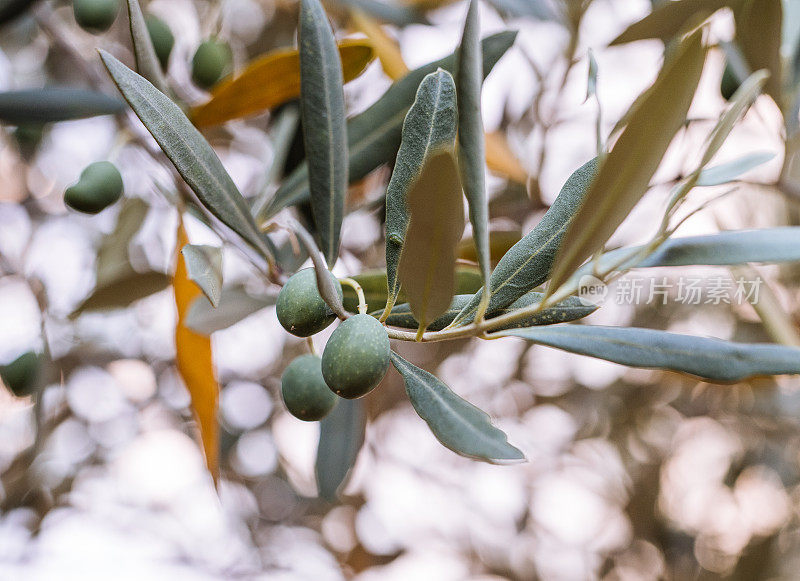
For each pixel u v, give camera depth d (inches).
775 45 18.9
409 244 13.8
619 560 49.9
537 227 15.2
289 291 15.2
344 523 45.4
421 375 14.9
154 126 14.8
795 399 39.0
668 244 15.5
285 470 39.9
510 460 14.2
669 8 18.9
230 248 19.4
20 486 35.4
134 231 27.1
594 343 15.2
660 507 48.8
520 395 42.8
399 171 15.2
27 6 19.9
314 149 16.1
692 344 15.2
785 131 20.2
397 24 23.1
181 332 19.1
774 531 46.8
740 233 15.5
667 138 13.6
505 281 15.1
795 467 44.8
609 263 15.3
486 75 17.4
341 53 18.4
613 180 13.8
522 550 48.8
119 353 34.2
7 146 31.6
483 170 14.3
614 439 45.9
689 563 48.9
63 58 29.6
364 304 15.2
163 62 20.9
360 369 14.4
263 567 44.4
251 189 32.2
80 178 19.3
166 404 37.6
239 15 32.4
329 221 16.2
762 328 36.2
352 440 21.6
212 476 19.0
